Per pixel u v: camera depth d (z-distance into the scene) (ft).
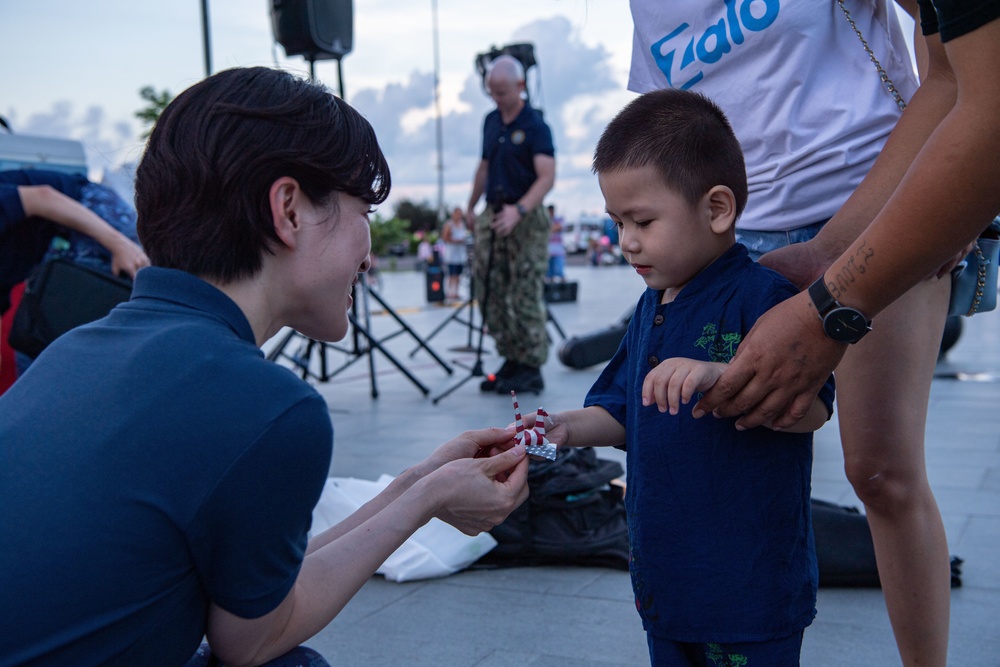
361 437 15.72
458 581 9.09
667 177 4.64
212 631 3.72
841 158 6.09
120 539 3.32
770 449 4.67
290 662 3.99
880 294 4.16
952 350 24.47
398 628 7.89
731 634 4.63
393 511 4.33
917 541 5.61
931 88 5.17
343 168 3.94
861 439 5.60
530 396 19.35
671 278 4.86
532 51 20.07
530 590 8.75
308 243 3.94
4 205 9.86
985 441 13.67
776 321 4.31
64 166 14.12
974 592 8.04
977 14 3.66
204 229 3.80
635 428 5.00
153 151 3.86
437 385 21.80
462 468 4.54
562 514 9.45
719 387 4.40
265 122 3.79
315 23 16.51
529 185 18.88
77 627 3.31
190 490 3.37
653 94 4.98
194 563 3.49
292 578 3.71
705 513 4.71
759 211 6.46
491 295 19.48
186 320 3.73
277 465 3.47
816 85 6.17
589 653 7.25
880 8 6.18
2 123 13.52
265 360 3.71
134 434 3.40
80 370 3.64
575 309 41.24
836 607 8.01
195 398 3.45
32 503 3.35
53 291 9.85
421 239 103.60
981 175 3.82
